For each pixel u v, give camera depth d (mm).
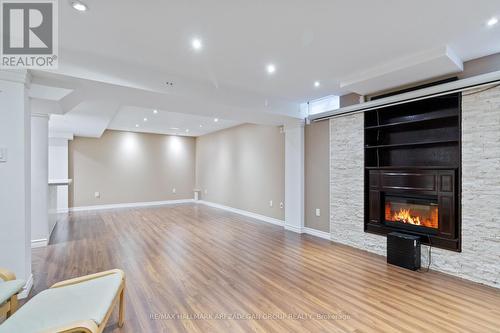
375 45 2650
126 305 2412
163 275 3084
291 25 2273
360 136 4055
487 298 2506
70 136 7246
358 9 2047
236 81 3701
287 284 2846
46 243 4242
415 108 3598
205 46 2658
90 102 4129
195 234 4977
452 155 3191
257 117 4773
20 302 2453
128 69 3043
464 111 2979
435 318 2180
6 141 2422
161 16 2125
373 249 3885
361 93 3908
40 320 1498
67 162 7387
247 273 3146
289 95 4414
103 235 4883
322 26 2295
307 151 5090
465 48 2713
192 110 4258
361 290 2695
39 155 4191
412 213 3518
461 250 2982
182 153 9422
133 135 8531
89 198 7828
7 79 2412
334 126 4473
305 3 1966
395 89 3660
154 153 8891
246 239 4637
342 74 3449
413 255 3195
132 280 2945
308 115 4945
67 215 6844
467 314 2234
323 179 4746
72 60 2705
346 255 3777
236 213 7199
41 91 2748
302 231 5113
